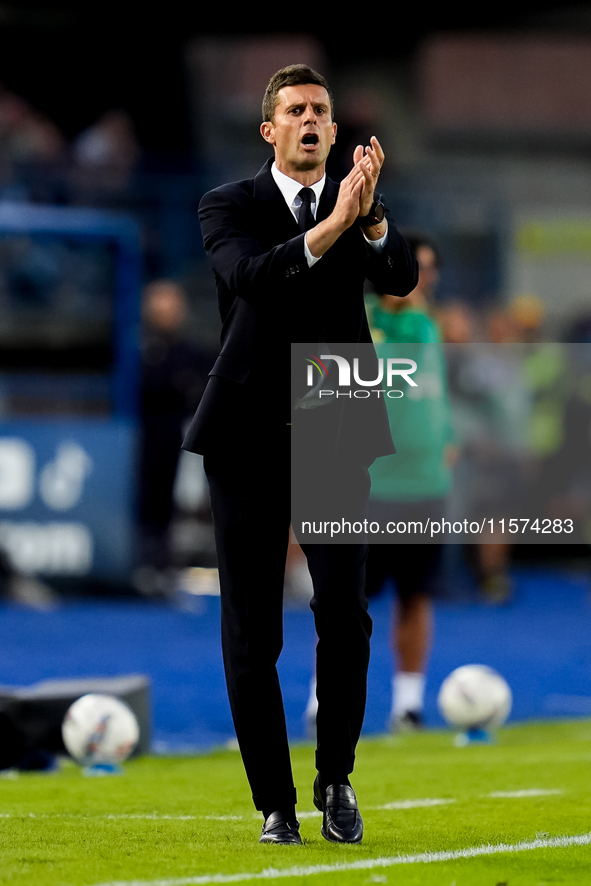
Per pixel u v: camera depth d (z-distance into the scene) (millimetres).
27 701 21141
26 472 43875
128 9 59531
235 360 13102
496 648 38219
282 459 13156
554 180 59969
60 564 44156
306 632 40875
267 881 11867
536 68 75250
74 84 62875
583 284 54531
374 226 12938
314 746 23797
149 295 49781
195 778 19594
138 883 11734
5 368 45250
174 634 39312
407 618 25203
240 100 67688
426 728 26469
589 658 36625
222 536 13242
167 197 50656
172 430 45156
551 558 55531
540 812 16062
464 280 53312
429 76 74188
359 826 13641
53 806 16672
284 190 13312
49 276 45625
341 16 60625
